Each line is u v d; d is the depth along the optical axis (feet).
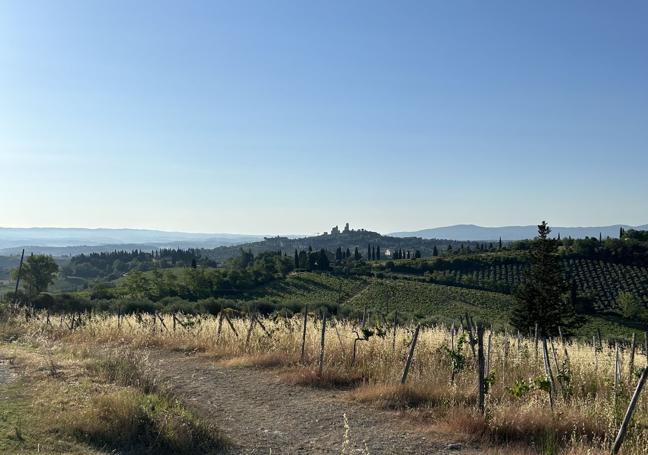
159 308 165.99
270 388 41.78
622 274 402.52
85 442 25.05
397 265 495.41
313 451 27.58
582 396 35.19
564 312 142.31
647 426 28.86
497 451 27.32
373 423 32.55
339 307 188.03
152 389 34.22
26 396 31.65
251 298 310.04
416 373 41.16
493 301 334.44
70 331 73.26
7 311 86.89
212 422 30.96
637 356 53.01
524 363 44.45
